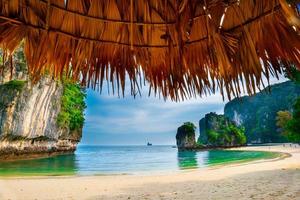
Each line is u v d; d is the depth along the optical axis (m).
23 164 32.16
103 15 1.51
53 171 22.98
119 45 1.57
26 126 36.34
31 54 1.43
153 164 32.91
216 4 1.27
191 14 1.35
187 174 15.33
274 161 22.45
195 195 8.88
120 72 1.57
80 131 66.69
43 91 37.44
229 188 9.84
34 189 10.97
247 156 42.09
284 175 12.79
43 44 1.43
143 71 1.60
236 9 1.34
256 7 1.29
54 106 45.06
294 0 1.05
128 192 10.08
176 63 1.51
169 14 1.48
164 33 1.57
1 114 31.69
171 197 8.79
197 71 1.53
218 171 16.22
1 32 1.37
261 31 1.29
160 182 12.47
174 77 1.51
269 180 11.33
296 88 126.88
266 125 138.12
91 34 1.53
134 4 1.51
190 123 102.25
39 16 1.40
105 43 1.56
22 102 33.69
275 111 135.62
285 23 1.21
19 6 1.36
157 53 1.60
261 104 150.38
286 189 8.85
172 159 46.41
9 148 34.78
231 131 106.50
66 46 1.50
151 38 1.59
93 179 14.02
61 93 47.16
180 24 1.34
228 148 98.69
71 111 58.25
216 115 115.38
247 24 1.32
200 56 1.52
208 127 115.38
